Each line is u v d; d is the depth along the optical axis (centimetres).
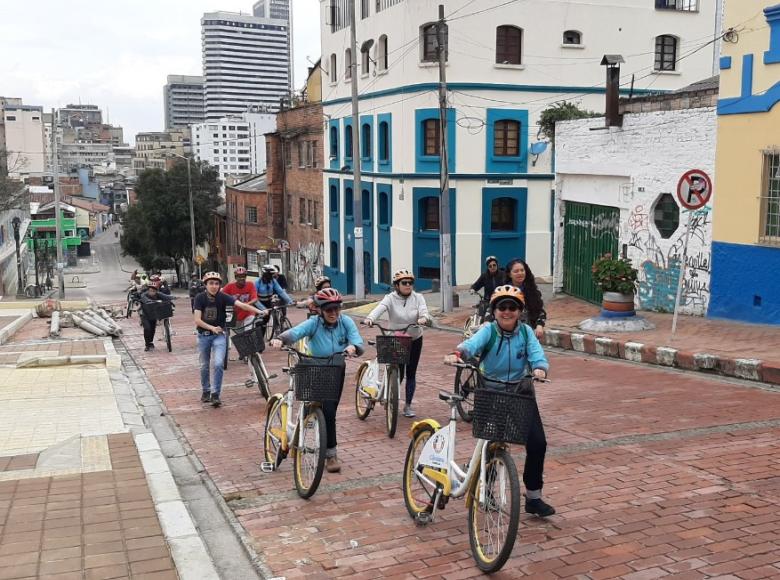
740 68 1391
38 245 7500
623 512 584
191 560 509
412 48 2991
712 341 1263
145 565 496
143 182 6244
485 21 2956
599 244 1866
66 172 15512
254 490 680
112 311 2891
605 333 1418
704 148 1484
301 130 4425
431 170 3034
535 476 567
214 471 746
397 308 905
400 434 856
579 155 1889
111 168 18600
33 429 911
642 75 3183
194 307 1062
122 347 1814
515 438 474
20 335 2042
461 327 1897
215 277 1049
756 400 938
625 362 1257
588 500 612
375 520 593
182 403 1099
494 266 1171
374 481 689
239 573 512
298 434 669
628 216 1712
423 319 888
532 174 3061
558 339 1453
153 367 1470
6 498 627
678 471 674
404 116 3077
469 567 503
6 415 993
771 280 1358
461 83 2953
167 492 641
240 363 1466
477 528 511
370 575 496
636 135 1669
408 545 543
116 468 710
